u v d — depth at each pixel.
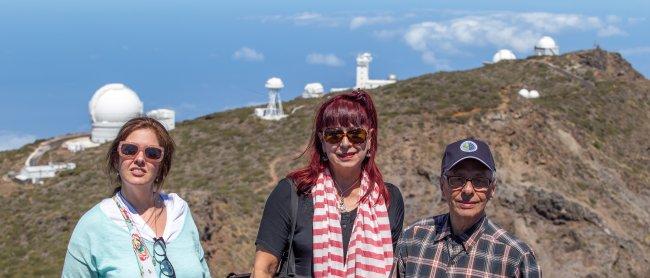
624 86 69.69
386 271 7.83
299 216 7.81
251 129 56.75
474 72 74.62
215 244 33.97
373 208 7.96
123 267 7.48
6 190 50.59
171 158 8.18
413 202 42.84
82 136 71.56
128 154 7.77
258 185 44.72
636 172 56.53
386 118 49.69
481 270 7.24
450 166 7.35
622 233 46.03
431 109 51.97
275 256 7.80
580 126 57.94
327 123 7.93
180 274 7.70
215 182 46.19
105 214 7.64
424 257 7.47
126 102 66.75
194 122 61.62
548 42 88.44
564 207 42.66
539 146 49.81
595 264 40.75
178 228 7.90
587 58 77.50
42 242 36.12
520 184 45.72
